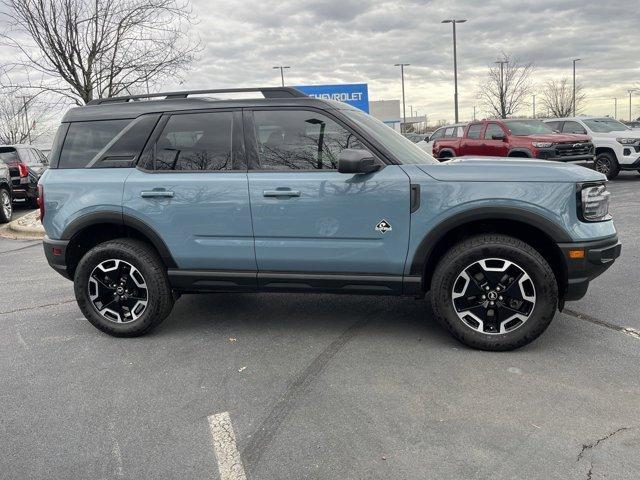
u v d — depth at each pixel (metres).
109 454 2.84
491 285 3.88
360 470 2.63
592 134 15.37
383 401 3.29
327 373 3.70
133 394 3.49
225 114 4.23
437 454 2.74
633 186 13.74
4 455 2.85
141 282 4.38
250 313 5.03
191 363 3.95
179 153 4.28
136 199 4.26
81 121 4.51
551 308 3.78
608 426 2.94
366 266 3.99
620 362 3.73
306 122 4.10
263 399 3.37
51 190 4.45
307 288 4.16
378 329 4.50
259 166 4.12
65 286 6.40
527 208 3.71
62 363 4.02
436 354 3.95
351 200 3.91
